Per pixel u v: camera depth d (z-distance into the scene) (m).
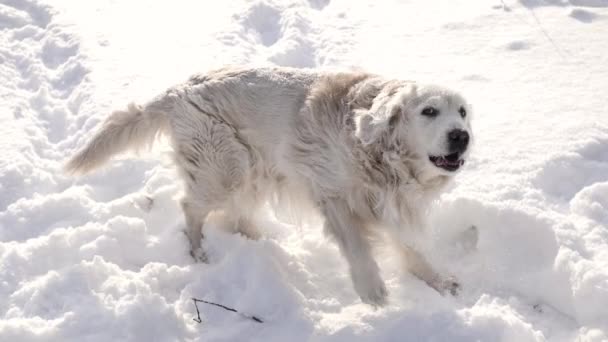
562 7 7.13
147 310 3.60
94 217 4.52
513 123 5.29
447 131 3.56
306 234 4.57
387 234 4.13
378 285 3.74
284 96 4.08
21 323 3.49
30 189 4.88
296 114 4.00
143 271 3.98
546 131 5.14
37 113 5.95
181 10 7.59
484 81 5.89
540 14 7.00
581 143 4.93
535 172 4.71
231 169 4.26
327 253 4.37
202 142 4.23
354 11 7.44
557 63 6.07
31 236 4.43
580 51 6.23
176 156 4.38
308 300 3.88
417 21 7.11
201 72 4.43
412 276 4.18
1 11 7.58
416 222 4.04
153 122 4.41
